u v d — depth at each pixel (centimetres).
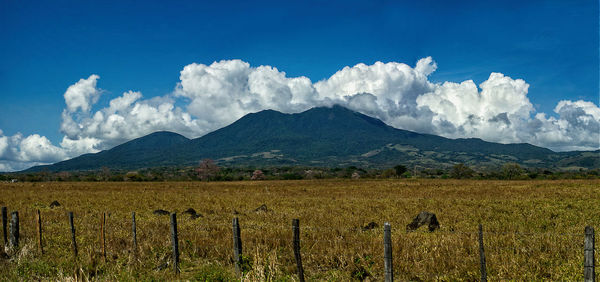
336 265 1049
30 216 2114
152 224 1766
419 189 4934
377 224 1788
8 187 6362
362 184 6925
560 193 3491
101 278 961
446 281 889
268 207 2853
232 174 16300
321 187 5931
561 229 1497
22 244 1298
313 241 1273
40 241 1236
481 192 4069
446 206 2597
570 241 1154
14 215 1313
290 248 1209
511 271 897
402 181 8425
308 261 1074
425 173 16150
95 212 2555
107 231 1555
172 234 1056
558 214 2017
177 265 1045
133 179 12256
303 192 4731
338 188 5534
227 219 2125
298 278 942
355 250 1119
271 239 1298
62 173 15412
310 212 2361
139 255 1157
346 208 2603
